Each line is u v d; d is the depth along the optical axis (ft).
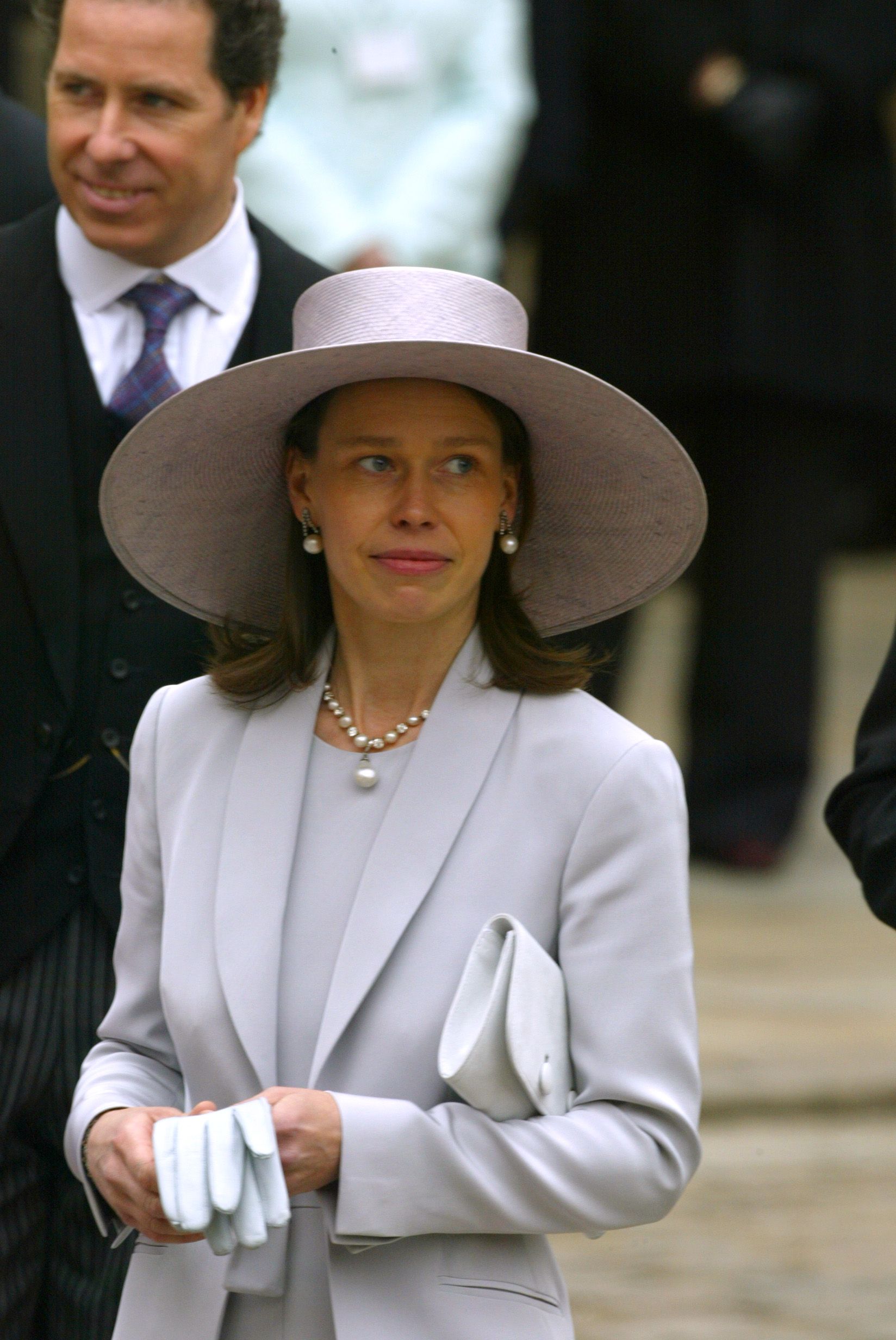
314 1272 31.14
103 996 39.58
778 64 80.02
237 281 41.93
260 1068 31.01
